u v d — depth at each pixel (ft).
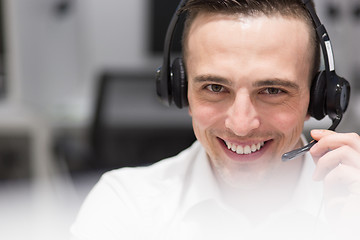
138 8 14.84
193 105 3.59
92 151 10.12
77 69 14.35
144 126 10.76
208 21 3.34
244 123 3.30
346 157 3.54
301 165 4.13
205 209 4.12
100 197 4.43
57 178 11.27
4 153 12.23
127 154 10.71
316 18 3.43
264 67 3.23
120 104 10.86
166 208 4.26
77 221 4.33
